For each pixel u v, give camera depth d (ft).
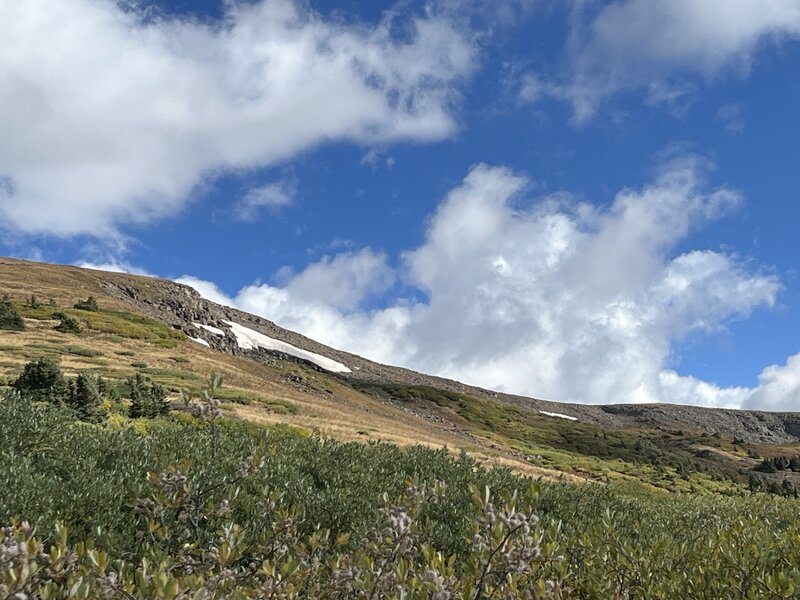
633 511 42.93
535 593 11.57
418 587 11.87
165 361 194.39
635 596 17.84
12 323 194.49
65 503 25.52
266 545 15.19
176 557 15.07
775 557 19.69
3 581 9.37
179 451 39.58
